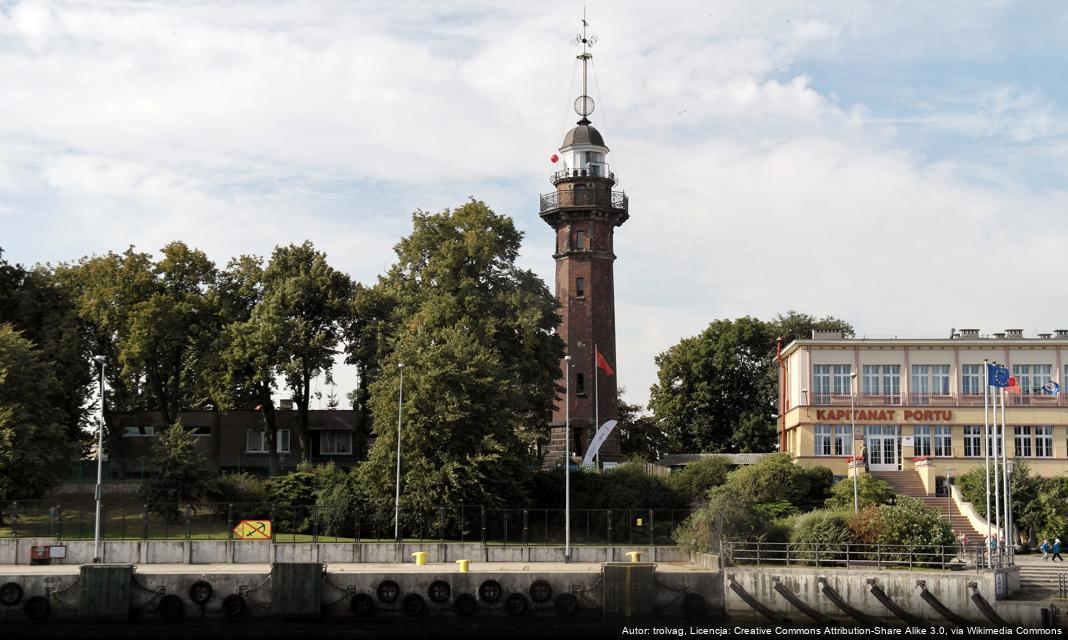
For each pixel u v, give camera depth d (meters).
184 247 93.00
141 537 68.69
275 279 91.12
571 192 102.31
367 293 90.62
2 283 87.12
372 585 60.44
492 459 74.44
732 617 60.84
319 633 56.53
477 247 87.69
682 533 70.12
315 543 68.69
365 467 76.12
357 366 91.94
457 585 60.66
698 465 86.25
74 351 86.06
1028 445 89.81
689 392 119.25
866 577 59.47
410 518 73.06
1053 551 69.62
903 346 91.62
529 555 69.19
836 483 85.38
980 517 78.75
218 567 64.75
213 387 87.06
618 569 60.81
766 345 119.62
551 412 91.31
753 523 66.75
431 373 75.44
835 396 91.12
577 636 56.44
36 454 73.38
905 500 68.88
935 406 90.50
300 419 92.56
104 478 94.19
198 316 91.31
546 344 89.25
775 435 115.94
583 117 104.50
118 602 59.06
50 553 66.75
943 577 58.78
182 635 55.75
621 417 119.50
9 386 74.94
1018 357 90.81
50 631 56.78
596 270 101.88
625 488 82.00
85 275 94.38
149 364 92.19
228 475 81.81
